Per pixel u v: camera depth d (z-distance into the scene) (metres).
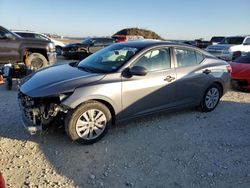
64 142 4.85
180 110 6.28
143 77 5.29
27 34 20.12
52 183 3.73
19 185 3.66
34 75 5.31
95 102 4.74
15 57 11.18
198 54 6.45
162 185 3.80
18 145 4.69
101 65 5.39
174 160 4.45
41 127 4.61
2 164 4.11
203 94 6.50
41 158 4.33
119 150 4.68
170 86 5.70
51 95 4.48
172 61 5.84
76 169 4.09
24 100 4.79
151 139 5.14
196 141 5.16
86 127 4.73
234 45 18.55
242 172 4.19
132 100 5.16
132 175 4.00
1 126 5.41
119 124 5.26
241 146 5.05
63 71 5.29
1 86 9.02
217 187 3.81
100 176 3.94
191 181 3.92
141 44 5.69
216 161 4.48
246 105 7.62
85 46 19.81
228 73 6.96
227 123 6.14
